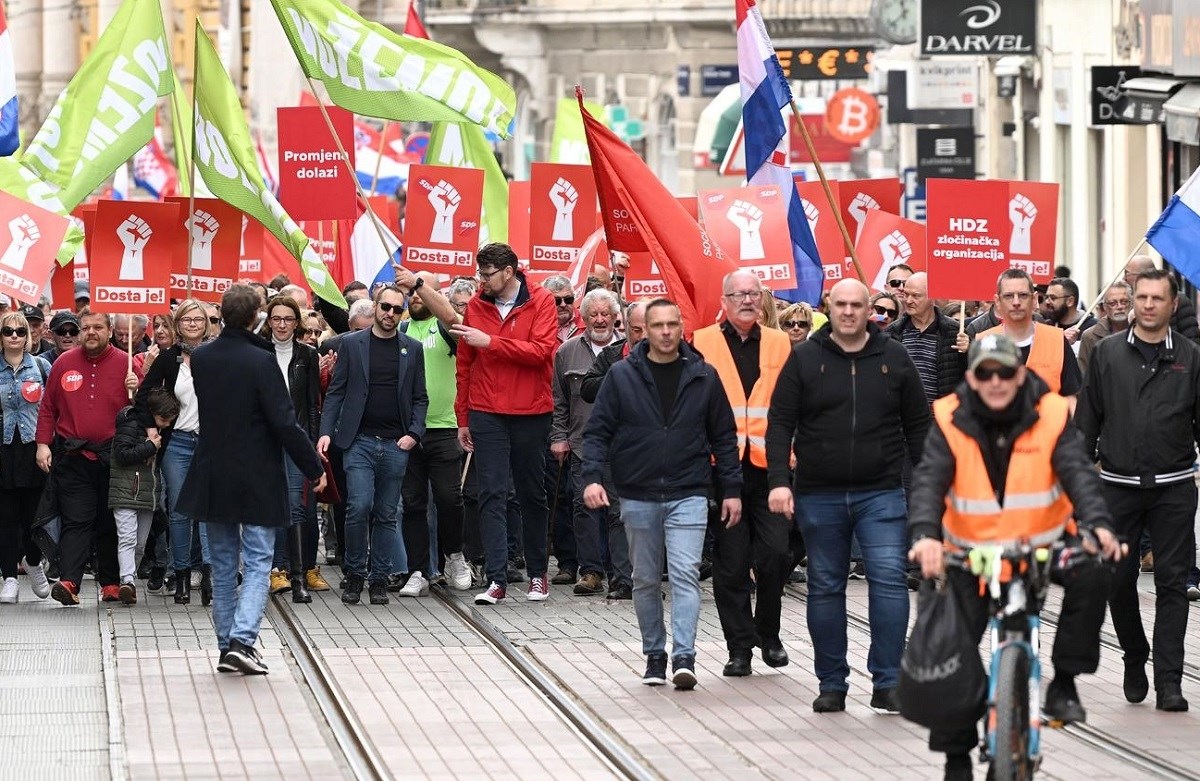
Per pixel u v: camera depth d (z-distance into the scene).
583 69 88.06
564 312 25.36
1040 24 54.06
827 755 14.96
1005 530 12.61
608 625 21.16
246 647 18.06
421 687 17.70
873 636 16.50
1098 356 16.62
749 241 22.52
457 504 23.66
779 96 23.11
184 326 22.33
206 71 26.59
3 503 23.38
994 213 22.95
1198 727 15.78
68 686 17.84
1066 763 14.55
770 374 17.95
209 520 18.02
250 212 26.70
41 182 26.11
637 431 17.45
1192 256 19.67
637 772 14.38
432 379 23.64
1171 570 16.47
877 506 16.34
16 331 23.34
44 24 100.25
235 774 14.50
